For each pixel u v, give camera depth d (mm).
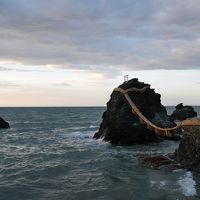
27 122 94375
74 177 24188
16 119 111000
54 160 31609
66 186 21656
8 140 49938
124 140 41438
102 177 23953
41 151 37938
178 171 24938
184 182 21859
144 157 28969
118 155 33969
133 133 41188
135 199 18750
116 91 44906
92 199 18891
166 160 27266
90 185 21828
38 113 169500
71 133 58969
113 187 21188
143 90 44344
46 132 62844
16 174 25250
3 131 65875
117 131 41688
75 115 146375
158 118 43875
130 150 37625
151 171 25312
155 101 46031
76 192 20219
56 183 22422
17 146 43000
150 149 38250
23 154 35719
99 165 28578
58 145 43156
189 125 26703
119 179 23281
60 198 19125
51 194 19906
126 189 20656
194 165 25391
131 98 43062
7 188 21156
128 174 24672
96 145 42062
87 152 36094
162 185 21234
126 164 28672
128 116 41844
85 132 60438
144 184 21641
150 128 37344
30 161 31172
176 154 28125
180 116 85500
